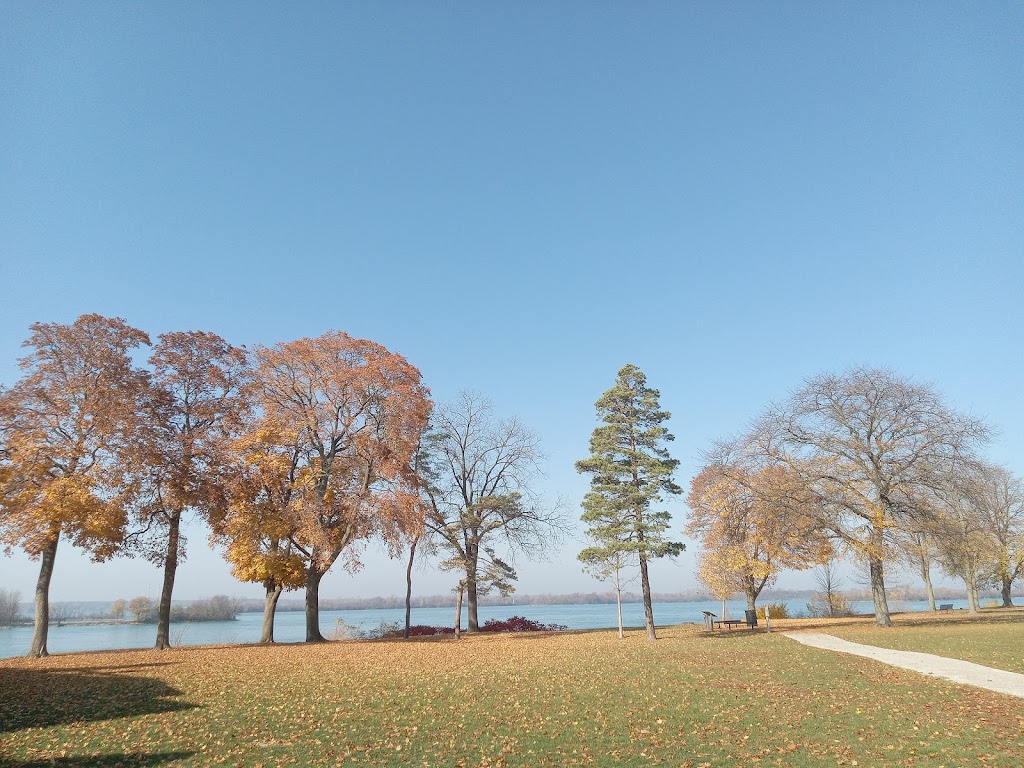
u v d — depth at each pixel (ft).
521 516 131.85
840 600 173.78
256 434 99.35
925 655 63.05
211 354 98.84
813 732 33.68
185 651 89.15
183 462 90.58
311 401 106.42
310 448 105.81
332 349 107.96
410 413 108.27
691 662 65.72
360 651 88.53
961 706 38.55
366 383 105.70
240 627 235.20
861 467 101.40
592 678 56.29
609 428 105.81
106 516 80.74
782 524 99.81
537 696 47.57
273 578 102.06
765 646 79.20
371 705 44.80
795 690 46.32
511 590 135.74
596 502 104.58
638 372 108.99
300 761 30.96
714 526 121.90
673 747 31.86
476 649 91.09
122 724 38.93
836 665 58.49
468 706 44.06
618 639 104.94
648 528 102.42
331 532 104.01
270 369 105.60
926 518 94.89
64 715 41.73
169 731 37.04
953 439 95.50
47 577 85.97
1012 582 159.33
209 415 95.61
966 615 128.57
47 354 83.97
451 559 125.59
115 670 66.03
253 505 98.37
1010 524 148.25
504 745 33.30
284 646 98.12
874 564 103.91
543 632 131.13
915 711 37.60
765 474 107.86
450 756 31.40
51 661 76.38
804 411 106.42
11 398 81.35
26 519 78.07
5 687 53.62
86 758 31.58
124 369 88.38
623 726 36.86
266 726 38.32
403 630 139.44
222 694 49.75
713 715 38.86
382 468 103.24
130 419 84.53
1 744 34.22
